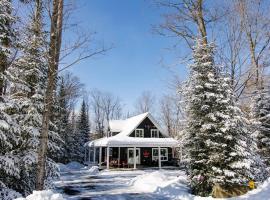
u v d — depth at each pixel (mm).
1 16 10672
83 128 55625
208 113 15055
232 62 18203
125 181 22609
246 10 18781
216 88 15352
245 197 12844
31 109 12391
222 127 14523
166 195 15469
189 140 15258
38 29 11250
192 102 15656
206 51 16141
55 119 14969
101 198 14898
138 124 37719
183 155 15930
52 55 10938
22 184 11719
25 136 12203
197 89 15672
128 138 35125
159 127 38719
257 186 14195
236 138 14453
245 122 15438
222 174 14102
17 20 11125
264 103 20656
